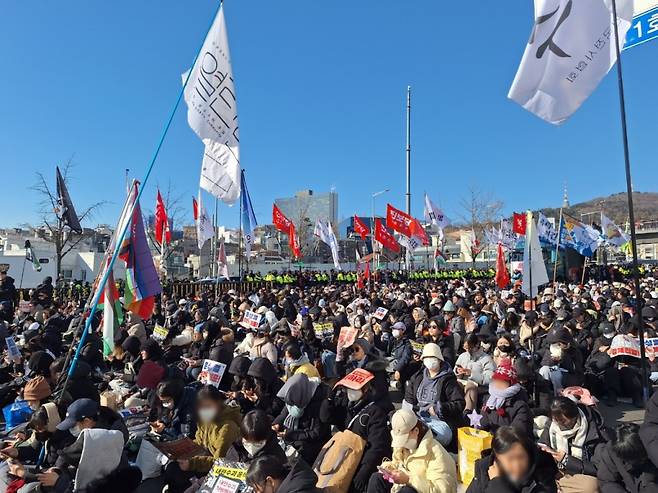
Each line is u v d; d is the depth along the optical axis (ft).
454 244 297.94
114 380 26.81
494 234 144.97
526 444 10.59
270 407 20.49
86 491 12.71
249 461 14.37
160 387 18.43
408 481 13.43
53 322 39.34
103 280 19.88
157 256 132.67
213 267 110.52
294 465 11.82
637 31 20.36
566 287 85.92
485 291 84.33
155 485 16.29
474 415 19.72
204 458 15.76
